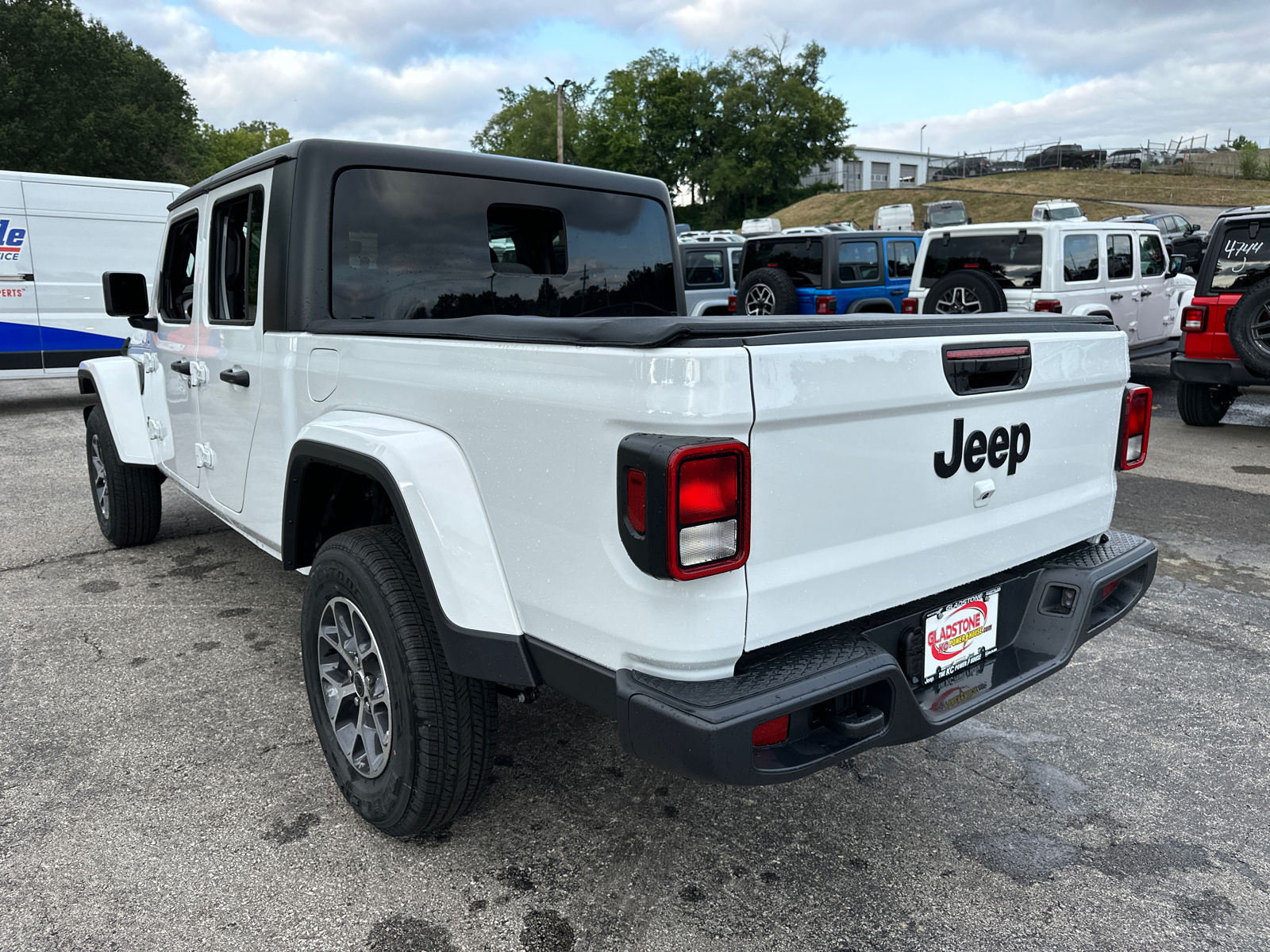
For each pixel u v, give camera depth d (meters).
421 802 2.25
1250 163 55.94
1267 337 7.33
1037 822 2.58
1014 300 9.13
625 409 1.67
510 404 1.94
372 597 2.24
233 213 3.19
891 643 2.11
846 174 79.31
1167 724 3.17
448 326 2.17
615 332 1.71
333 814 2.58
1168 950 2.06
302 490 2.66
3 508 6.21
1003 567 2.32
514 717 3.19
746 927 2.13
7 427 9.78
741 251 12.52
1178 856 2.42
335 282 2.80
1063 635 2.39
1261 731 3.12
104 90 39.75
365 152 2.83
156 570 4.84
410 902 2.20
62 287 10.66
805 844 2.46
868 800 2.69
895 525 2.00
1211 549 5.13
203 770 2.82
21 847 2.41
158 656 3.70
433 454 2.12
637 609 1.72
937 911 2.19
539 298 3.31
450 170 3.02
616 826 2.54
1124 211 45.59
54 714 3.19
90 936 2.07
